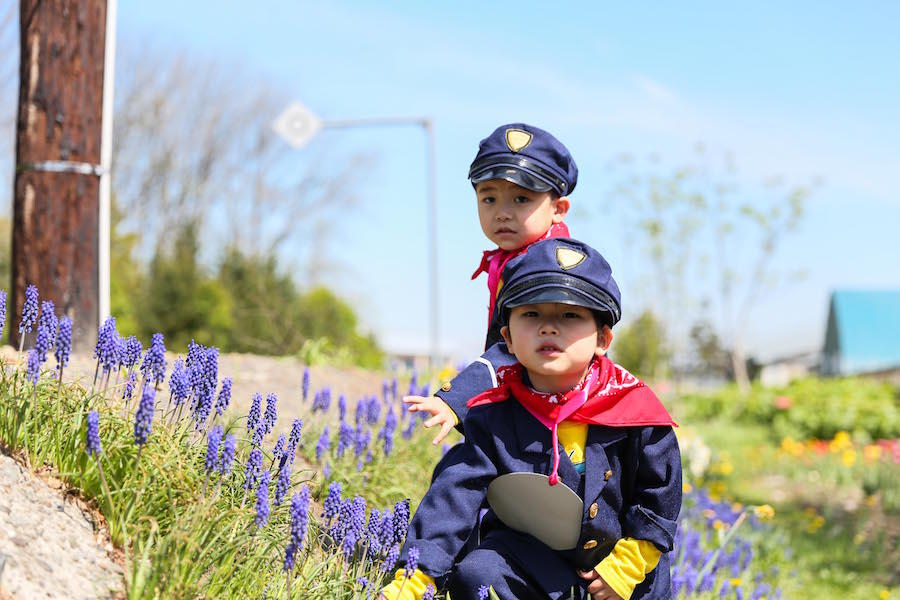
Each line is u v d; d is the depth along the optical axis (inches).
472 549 104.1
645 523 96.9
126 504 93.4
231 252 694.5
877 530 311.6
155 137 1218.0
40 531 86.4
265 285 660.7
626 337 1086.4
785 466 448.5
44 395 102.4
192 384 107.0
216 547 92.3
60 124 185.0
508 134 115.7
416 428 189.3
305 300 676.7
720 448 529.3
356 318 686.5
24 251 184.1
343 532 102.0
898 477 398.6
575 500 94.6
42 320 96.8
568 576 97.1
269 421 108.8
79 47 187.5
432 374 329.1
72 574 83.6
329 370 278.7
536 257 94.1
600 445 96.7
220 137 1250.0
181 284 623.5
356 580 97.9
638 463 98.1
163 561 86.6
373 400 158.9
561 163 116.7
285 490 97.7
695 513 245.4
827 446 496.1
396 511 102.7
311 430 154.6
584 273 92.5
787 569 234.1
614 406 96.8
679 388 1000.9
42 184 184.4
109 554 89.8
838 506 361.1
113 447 97.1
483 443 99.7
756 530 257.0
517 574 96.3
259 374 226.1
